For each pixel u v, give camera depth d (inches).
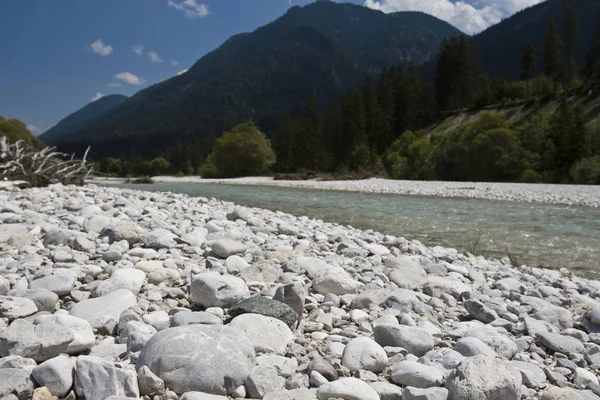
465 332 122.2
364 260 213.6
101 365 80.4
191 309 133.3
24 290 124.7
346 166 2284.7
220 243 199.2
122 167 4247.0
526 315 139.9
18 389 75.5
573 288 201.0
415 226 444.1
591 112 1942.7
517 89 2682.1
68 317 104.5
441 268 205.5
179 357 85.4
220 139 2593.5
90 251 188.4
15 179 544.7
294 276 166.2
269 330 107.3
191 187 1359.5
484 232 409.7
